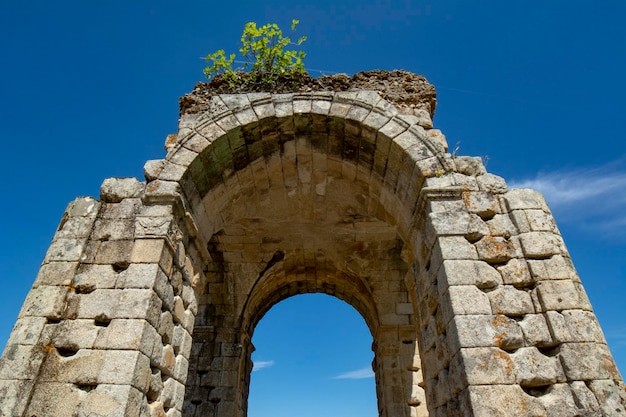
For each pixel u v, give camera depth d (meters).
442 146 8.13
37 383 5.97
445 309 6.80
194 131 8.41
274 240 13.40
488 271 6.82
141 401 6.10
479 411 5.64
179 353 7.70
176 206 7.65
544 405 5.75
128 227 7.39
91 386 5.94
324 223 12.47
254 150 9.16
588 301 6.52
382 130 8.35
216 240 13.43
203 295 13.85
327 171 9.98
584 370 5.91
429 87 9.49
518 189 7.75
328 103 8.78
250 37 9.87
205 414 12.24
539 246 7.04
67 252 7.10
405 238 9.16
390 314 13.40
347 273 14.44
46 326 6.42
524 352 6.13
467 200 7.61
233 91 9.38
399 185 8.72
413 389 12.47
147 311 6.42
